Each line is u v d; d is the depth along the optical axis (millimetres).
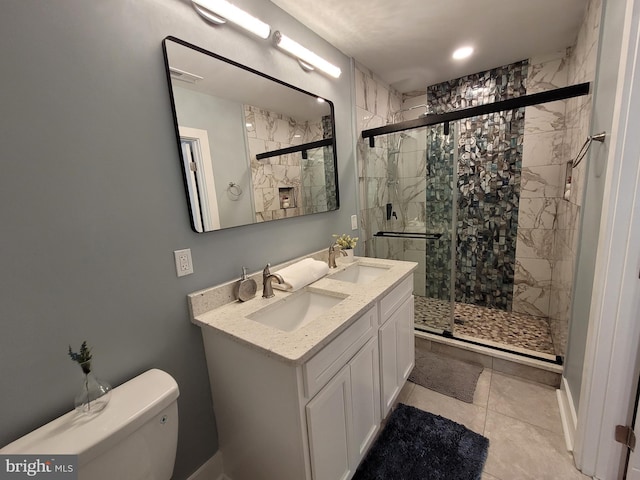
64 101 843
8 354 785
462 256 3010
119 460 832
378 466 1366
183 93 1125
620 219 1078
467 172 2842
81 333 917
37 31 789
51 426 826
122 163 975
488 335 2387
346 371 1152
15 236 778
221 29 1253
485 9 1662
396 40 1953
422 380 1970
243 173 1385
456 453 1417
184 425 1220
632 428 1180
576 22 1840
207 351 1245
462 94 2729
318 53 1836
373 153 2459
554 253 2516
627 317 1123
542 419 1607
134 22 980
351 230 2262
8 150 757
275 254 1594
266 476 1154
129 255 1012
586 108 1623
